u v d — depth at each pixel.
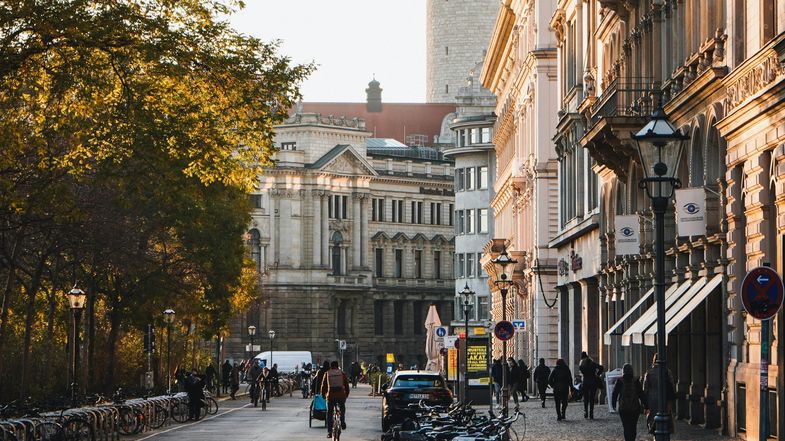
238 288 113.25
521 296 101.94
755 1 36.22
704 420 43.88
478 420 33.84
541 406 68.06
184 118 41.50
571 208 76.06
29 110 44.28
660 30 49.75
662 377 27.78
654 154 28.23
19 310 76.00
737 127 37.28
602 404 66.62
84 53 39.69
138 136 41.47
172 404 62.78
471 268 174.25
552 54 90.56
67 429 43.31
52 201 46.12
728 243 39.44
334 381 47.16
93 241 63.12
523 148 104.19
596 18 67.44
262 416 70.69
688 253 45.94
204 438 50.81
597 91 65.19
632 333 43.28
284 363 152.88
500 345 117.12
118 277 78.75
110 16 39.31
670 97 47.41
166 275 81.62
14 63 39.59
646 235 53.19
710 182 41.50
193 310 90.75
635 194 55.59
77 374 70.25
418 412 45.09
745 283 23.11
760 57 34.66
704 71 40.59
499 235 134.00
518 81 103.06
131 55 40.09
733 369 39.19
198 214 80.25
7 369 66.81
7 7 38.41
